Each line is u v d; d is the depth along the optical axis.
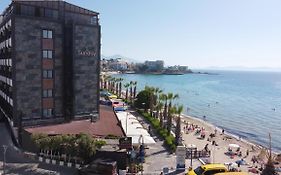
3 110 69.50
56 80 60.84
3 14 67.56
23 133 51.22
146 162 48.59
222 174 29.95
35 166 42.62
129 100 122.56
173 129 84.00
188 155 53.84
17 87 56.06
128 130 53.75
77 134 45.97
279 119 127.12
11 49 55.59
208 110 149.50
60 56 60.88
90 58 63.56
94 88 64.81
